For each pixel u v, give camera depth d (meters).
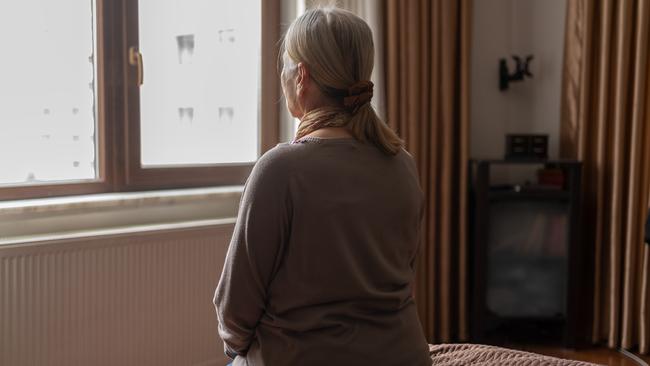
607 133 3.50
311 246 1.14
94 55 2.70
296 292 1.16
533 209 3.52
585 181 3.61
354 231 1.17
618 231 3.44
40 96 2.58
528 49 4.03
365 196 1.18
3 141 2.50
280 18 3.21
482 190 3.50
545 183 3.65
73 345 2.36
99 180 2.72
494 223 3.54
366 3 3.22
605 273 3.58
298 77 1.22
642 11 3.31
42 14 2.56
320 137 1.19
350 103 1.20
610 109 3.49
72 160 2.68
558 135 3.90
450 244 3.60
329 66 1.19
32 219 2.43
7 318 2.20
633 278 3.44
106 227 2.63
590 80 3.55
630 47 3.39
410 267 1.33
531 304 3.57
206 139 3.07
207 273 2.74
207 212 2.98
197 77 3.02
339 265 1.15
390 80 3.30
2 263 2.17
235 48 3.13
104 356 2.45
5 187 2.46
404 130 3.37
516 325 3.74
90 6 2.69
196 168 3.02
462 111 3.56
